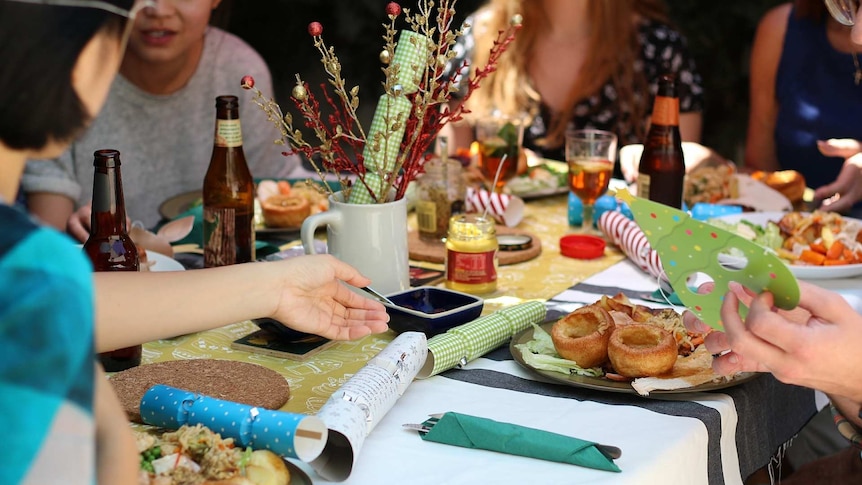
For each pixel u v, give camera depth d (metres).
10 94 0.73
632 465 1.12
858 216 2.78
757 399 1.39
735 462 1.33
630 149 2.76
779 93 3.46
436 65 1.58
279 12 6.47
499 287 1.87
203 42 3.09
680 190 2.10
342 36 6.48
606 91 3.53
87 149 2.85
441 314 1.55
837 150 2.80
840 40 3.31
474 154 2.77
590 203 2.25
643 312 1.53
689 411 1.28
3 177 0.77
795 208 2.63
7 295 0.63
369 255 1.71
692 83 3.57
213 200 1.79
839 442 2.00
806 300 1.12
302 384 1.40
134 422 1.23
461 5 5.08
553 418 1.25
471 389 1.36
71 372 0.64
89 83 0.76
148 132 3.00
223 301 1.33
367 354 1.53
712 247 1.08
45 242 0.67
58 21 0.73
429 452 1.16
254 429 1.08
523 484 1.07
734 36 5.97
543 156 3.58
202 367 1.40
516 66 3.54
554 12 3.50
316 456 1.06
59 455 0.63
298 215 2.20
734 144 6.07
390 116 1.72
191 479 0.99
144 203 3.04
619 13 3.49
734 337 1.10
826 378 1.11
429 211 2.13
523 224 2.38
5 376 0.62
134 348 1.43
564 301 1.78
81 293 0.66
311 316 1.39
